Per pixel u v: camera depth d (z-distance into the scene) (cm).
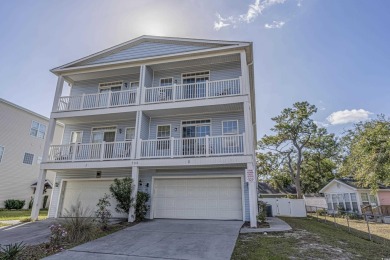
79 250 666
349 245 748
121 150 1262
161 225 1014
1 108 1980
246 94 1155
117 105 1306
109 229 934
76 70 1451
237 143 1162
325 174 3114
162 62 1357
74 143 1362
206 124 1313
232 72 1367
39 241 791
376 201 2214
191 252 634
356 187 2161
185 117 1346
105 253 638
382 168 1234
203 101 1197
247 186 1166
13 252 607
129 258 596
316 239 796
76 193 1375
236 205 1164
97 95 1383
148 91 1336
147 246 697
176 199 1227
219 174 1209
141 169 1271
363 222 1641
